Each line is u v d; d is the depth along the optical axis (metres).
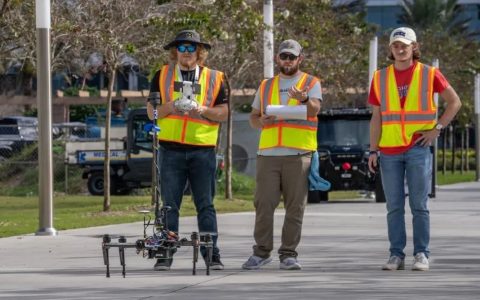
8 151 68.44
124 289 19.45
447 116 21.69
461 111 98.62
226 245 28.70
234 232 33.03
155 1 41.59
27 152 67.75
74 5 39.72
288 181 22.27
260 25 43.53
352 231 33.28
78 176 68.12
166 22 40.81
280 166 22.25
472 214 42.50
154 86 22.17
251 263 22.58
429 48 91.62
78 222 37.56
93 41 39.97
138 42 42.62
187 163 22.17
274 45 53.94
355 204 52.94
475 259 24.81
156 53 42.38
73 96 81.31
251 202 53.22
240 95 65.44
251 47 45.84
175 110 21.67
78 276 21.56
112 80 44.34
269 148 22.25
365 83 73.44
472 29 163.25
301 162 22.17
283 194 22.48
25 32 38.12
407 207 46.12
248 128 73.25
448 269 22.55
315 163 22.41
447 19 137.00
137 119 63.56
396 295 18.44
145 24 40.94
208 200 22.30
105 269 22.80
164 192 22.17
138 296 18.55
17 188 66.81
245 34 43.47
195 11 41.88
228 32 44.31
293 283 20.14
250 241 29.91
